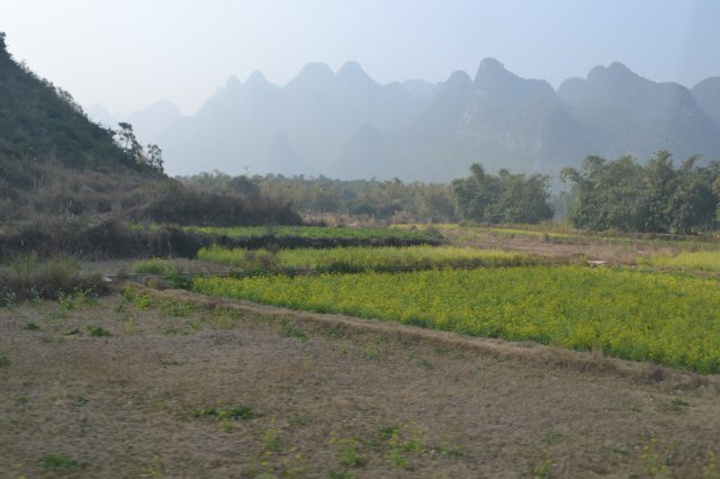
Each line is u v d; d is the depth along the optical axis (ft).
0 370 34.55
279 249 105.60
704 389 35.76
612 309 54.19
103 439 25.58
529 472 24.13
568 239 173.17
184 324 49.47
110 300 59.47
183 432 26.86
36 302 56.44
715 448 26.91
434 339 44.47
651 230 201.87
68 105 209.15
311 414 29.84
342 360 40.06
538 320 48.93
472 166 284.61
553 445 27.02
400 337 45.39
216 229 126.41
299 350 42.19
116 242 92.12
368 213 293.23
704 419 30.71
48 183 146.20
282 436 26.86
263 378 35.40
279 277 70.49
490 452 25.99
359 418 29.48
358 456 24.80
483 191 277.64
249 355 40.45
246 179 264.93
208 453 24.63
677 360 40.47
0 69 200.54
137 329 47.09
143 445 25.14
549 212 264.11
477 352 42.47
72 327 46.91
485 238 180.14
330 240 118.62
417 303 55.98
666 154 212.64
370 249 108.88
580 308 55.06
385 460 24.68
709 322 51.26
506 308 52.95
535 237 182.91
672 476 24.16
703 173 208.54
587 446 26.99
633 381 37.24
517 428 28.94
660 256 113.70
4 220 114.32
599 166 226.99
